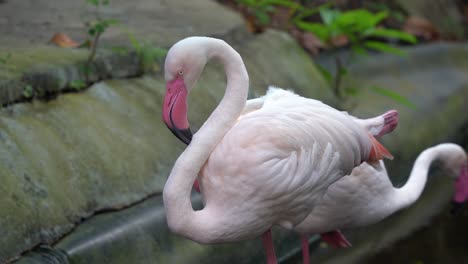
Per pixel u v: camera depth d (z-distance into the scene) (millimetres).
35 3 6902
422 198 6535
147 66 5773
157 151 5133
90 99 5105
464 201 5375
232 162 3518
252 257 5039
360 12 7207
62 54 5254
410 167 6914
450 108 8094
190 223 3496
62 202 4316
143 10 7133
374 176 4543
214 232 3566
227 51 3535
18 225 3990
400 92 7891
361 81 7953
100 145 4805
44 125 4621
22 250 3932
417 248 5621
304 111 3686
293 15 8547
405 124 7176
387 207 4742
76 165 4566
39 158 4402
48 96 4852
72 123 4793
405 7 10141
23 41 5566
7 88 4500
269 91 4020
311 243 5613
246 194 3545
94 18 6570
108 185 4637
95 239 4219
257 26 7457
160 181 4957
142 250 4371
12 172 4188
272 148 3535
